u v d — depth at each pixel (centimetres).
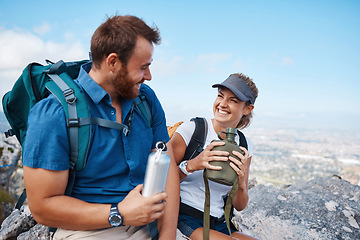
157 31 124
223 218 180
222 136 184
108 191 128
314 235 241
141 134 138
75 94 117
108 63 119
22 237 234
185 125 182
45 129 108
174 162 161
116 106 134
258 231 256
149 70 127
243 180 158
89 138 115
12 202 856
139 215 110
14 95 121
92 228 117
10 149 946
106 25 118
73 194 125
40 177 108
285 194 302
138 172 135
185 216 174
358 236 241
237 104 180
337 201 285
